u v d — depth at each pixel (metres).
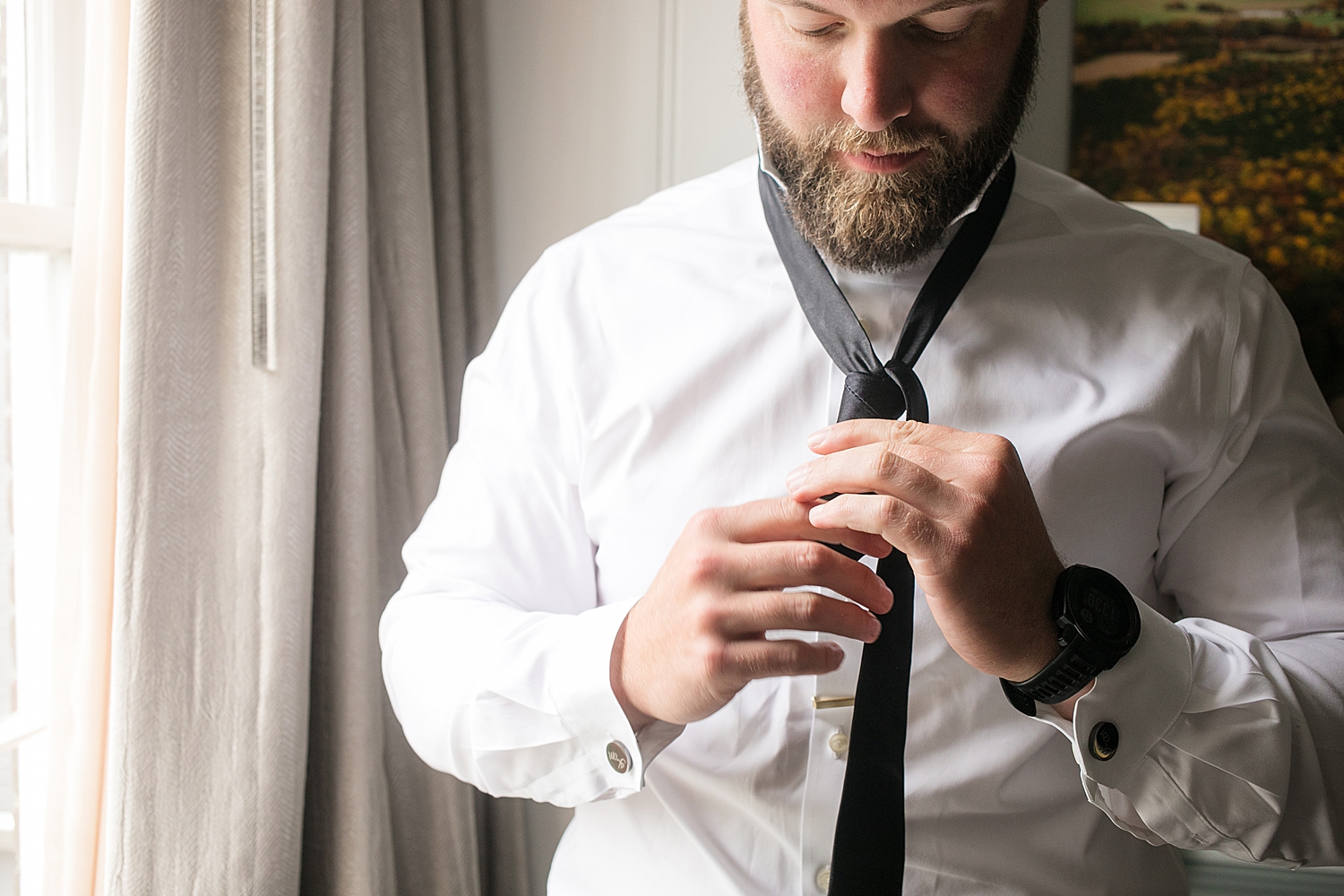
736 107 1.33
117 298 0.85
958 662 0.74
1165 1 1.48
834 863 0.63
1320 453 0.79
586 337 0.87
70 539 0.86
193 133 0.84
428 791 1.19
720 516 0.62
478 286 1.34
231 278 0.89
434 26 1.27
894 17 0.62
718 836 0.76
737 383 0.82
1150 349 0.78
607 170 1.36
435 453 1.18
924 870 0.74
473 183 1.33
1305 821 0.65
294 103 0.92
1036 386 0.78
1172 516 0.81
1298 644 0.71
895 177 0.70
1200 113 1.48
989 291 0.80
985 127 0.71
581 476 0.85
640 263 0.88
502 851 1.34
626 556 0.83
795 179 0.73
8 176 0.97
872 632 0.58
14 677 1.04
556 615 0.77
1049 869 0.75
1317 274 1.47
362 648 1.06
